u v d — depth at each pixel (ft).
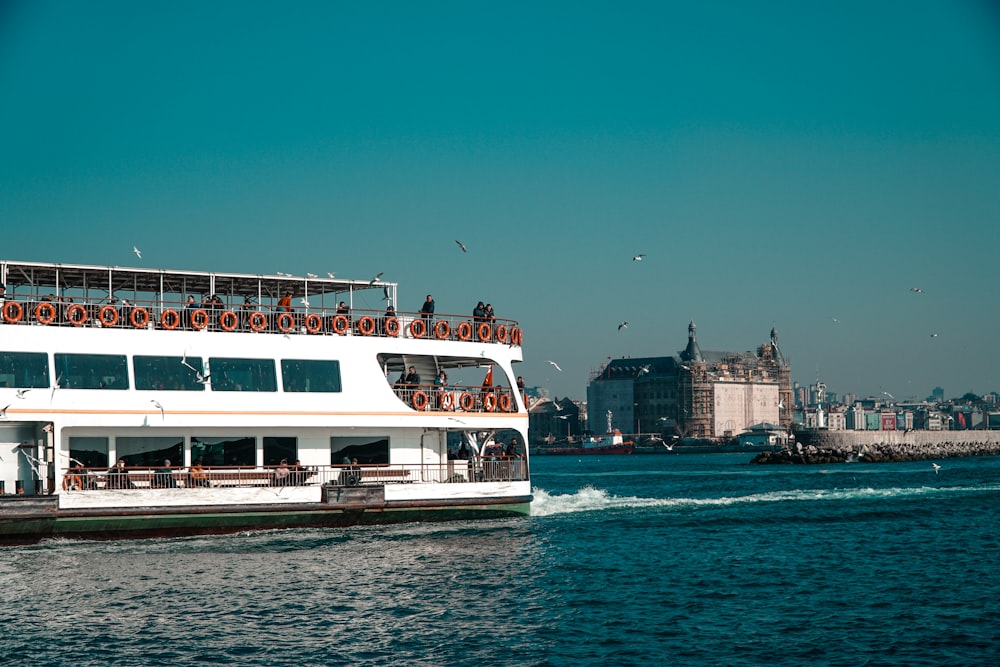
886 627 126.62
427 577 151.94
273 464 175.01
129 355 162.50
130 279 175.63
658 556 173.68
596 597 142.72
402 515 184.75
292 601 136.67
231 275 175.01
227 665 112.47
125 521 162.09
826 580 154.81
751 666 112.47
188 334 166.81
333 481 179.01
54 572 148.15
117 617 128.26
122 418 160.66
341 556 162.61
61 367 157.99
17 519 154.10
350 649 117.91
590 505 254.68
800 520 222.69
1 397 153.89
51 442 159.12
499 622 129.29
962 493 296.30
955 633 123.44
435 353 187.52
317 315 177.47
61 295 162.91
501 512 194.18
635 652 117.39
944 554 176.96
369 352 180.65
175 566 153.17
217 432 171.12
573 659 114.93
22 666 111.14
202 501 166.40
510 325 198.08
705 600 141.38
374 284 185.98
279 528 174.29
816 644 119.85
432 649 118.42
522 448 196.85
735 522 219.00
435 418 185.06
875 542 191.01
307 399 174.29
